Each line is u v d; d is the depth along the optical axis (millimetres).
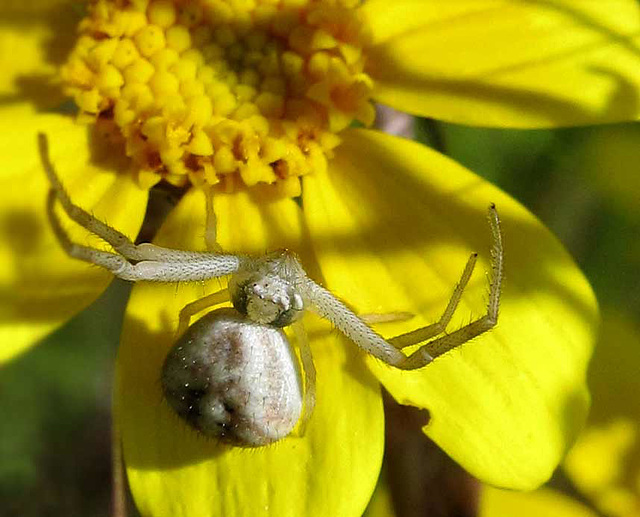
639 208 75
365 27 66
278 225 65
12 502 89
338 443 61
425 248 63
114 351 89
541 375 61
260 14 66
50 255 62
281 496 61
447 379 61
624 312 75
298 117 65
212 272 61
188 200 65
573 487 72
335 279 63
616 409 69
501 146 74
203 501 61
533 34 64
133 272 60
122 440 61
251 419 59
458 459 60
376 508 68
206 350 59
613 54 63
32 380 88
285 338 61
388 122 69
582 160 75
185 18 66
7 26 67
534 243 62
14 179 64
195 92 65
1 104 65
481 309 62
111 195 64
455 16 66
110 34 65
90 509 89
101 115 65
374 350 60
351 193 65
